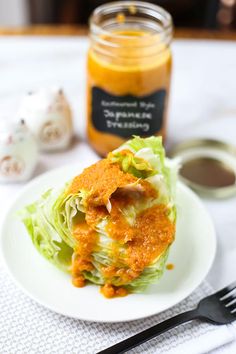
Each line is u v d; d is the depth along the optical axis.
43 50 0.81
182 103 0.75
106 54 0.61
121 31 0.67
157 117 0.64
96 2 1.08
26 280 0.53
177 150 0.67
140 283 0.52
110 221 0.52
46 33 0.84
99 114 0.64
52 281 0.53
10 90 0.75
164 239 0.52
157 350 0.50
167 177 0.57
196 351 0.49
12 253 0.55
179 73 0.79
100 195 0.51
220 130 0.72
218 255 0.57
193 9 1.09
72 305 0.51
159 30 0.64
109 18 0.67
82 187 0.52
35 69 0.78
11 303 0.53
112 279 0.52
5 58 0.79
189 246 0.56
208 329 0.51
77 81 0.77
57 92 0.66
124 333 0.51
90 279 0.53
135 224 0.53
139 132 0.64
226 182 0.64
